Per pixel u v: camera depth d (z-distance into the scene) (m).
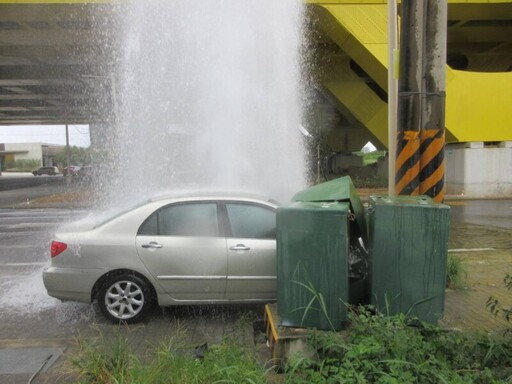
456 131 21.44
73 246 5.50
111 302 5.52
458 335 4.09
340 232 4.31
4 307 6.17
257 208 5.68
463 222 13.80
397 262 4.46
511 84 21.42
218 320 5.64
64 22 21.67
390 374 3.29
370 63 22.88
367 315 4.17
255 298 5.55
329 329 4.32
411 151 6.48
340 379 3.26
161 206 5.67
